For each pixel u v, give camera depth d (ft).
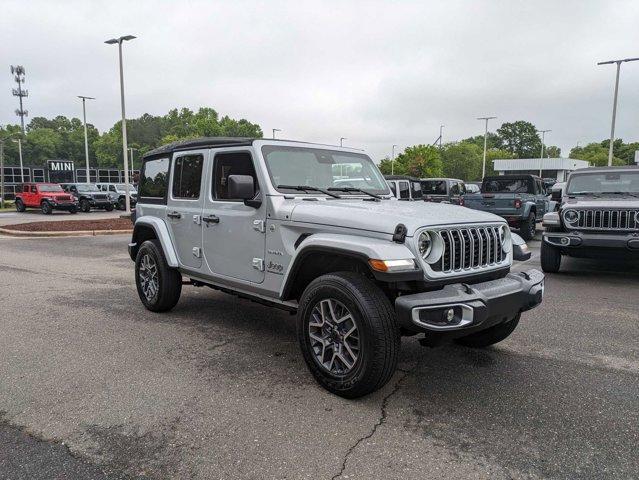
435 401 12.03
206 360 14.57
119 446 9.88
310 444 10.00
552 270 29.17
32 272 29.19
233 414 11.23
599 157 358.02
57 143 410.31
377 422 10.94
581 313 20.26
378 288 11.73
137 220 20.01
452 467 9.25
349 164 16.80
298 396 12.19
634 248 25.18
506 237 13.92
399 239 11.17
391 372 11.41
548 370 14.06
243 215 14.93
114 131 443.32
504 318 12.50
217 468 9.16
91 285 25.32
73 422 10.82
